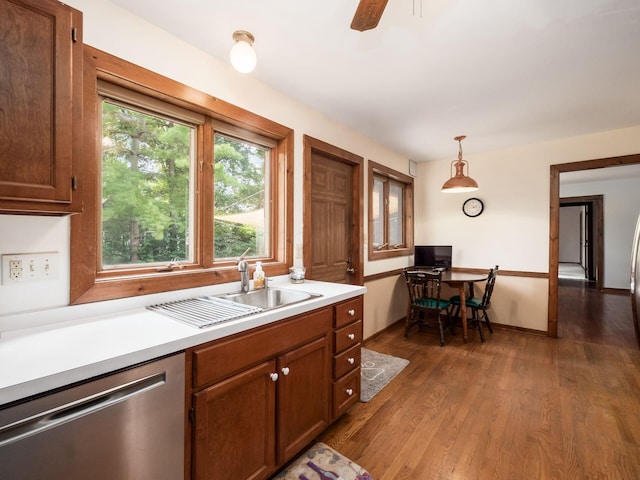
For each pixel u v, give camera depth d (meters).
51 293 1.23
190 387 1.09
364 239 3.35
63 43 1.04
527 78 2.10
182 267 1.73
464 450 1.67
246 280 1.91
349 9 1.46
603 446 1.69
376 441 1.75
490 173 3.93
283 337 1.45
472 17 1.51
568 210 10.68
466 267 4.12
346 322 1.92
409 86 2.21
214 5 1.43
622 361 2.85
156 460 1.00
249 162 2.22
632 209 6.07
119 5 1.42
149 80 1.53
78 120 1.09
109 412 0.88
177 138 1.77
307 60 1.89
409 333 3.75
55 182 1.02
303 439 1.58
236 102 1.96
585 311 4.71
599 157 3.22
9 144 0.93
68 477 0.81
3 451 0.71
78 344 0.99
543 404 2.12
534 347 3.23
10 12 0.93
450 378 2.53
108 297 1.38
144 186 1.64
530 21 1.53
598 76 2.07
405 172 4.21
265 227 2.34
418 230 4.55
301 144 2.49
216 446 1.17
